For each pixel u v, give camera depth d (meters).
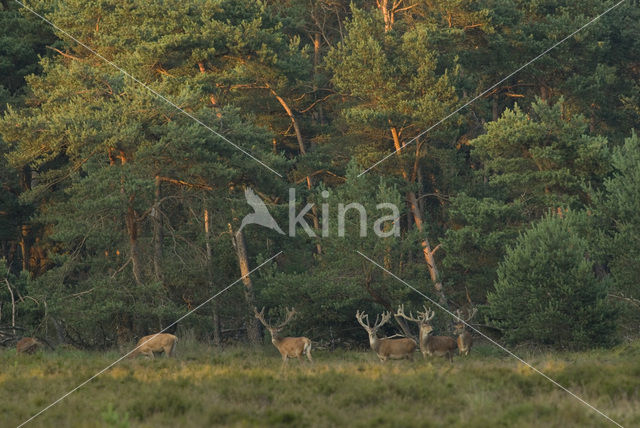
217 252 30.45
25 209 31.84
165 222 27.28
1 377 14.09
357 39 33.66
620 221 24.78
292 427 9.64
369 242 25.06
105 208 24.03
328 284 24.94
